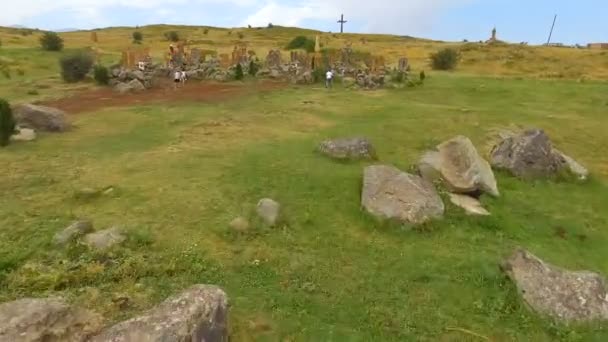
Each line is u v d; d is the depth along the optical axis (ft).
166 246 30.25
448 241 33.35
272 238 32.09
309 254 30.60
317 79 100.17
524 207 40.27
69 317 19.97
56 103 74.69
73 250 28.25
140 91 85.46
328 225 34.55
